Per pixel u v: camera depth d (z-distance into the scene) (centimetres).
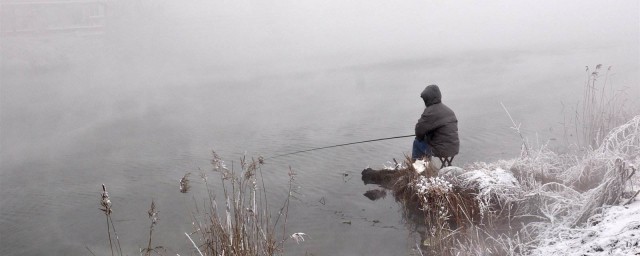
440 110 796
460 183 698
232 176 646
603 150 721
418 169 761
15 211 793
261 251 546
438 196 649
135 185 875
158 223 709
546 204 612
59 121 1471
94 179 925
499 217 630
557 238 513
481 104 1377
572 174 687
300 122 1289
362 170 878
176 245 640
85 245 664
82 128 1360
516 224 610
